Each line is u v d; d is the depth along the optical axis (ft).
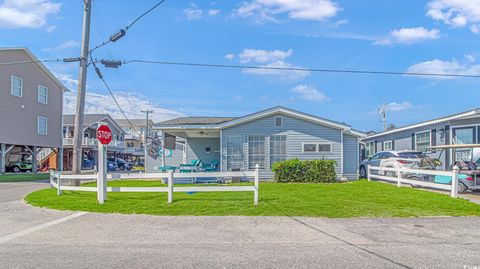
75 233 25.99
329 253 20.88
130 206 35.53
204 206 35.29
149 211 33.47
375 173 70.18
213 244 22.99
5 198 45.37
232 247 22.24
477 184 46.68
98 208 35.06
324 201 38.42
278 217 31.27
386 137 96.22
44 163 150.30
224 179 65.67
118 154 214.28
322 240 23.99
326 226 28.09
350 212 33.30
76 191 47.96
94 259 19.66
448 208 35.55
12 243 23.31
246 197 40.55
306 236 25.07
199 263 18.97
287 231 26.48
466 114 61.41
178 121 71.41
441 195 43.45
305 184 58.08
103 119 185.06
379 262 19.17
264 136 67.10
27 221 30.37
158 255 20.45
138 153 221.87
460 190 47.57
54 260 19.49
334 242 23.49
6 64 100.42
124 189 38.14
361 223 29.22
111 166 167.22
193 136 78.79
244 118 66.33
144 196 41.47
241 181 65.21
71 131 165.48
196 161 73.46
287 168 63.10
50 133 119.24
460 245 22.88
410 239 24.35
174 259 19.69
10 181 79.66
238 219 30.50
